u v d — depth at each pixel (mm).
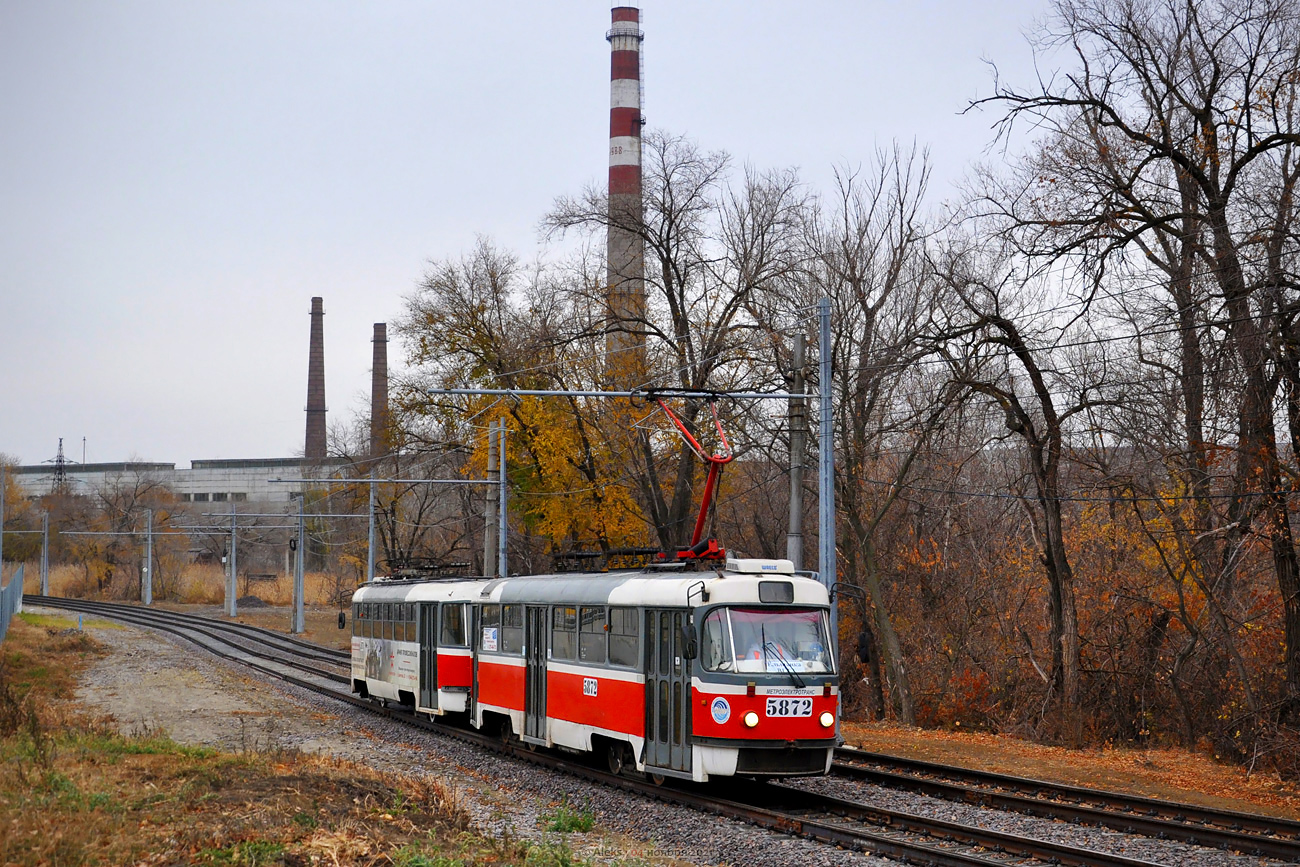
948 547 37781
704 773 15734
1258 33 22766
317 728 24969
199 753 17219
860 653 16641
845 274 33906
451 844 12078
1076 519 32969
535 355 41875
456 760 20672
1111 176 24281
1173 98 24516
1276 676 24891
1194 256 24328
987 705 34219
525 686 20797
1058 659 29469
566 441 40750
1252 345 20906
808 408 33406
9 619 52156
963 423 33250
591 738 18688
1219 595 25578
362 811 13164
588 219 38344
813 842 13570
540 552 49656
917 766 19281
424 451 49375
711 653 15977
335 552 88375
